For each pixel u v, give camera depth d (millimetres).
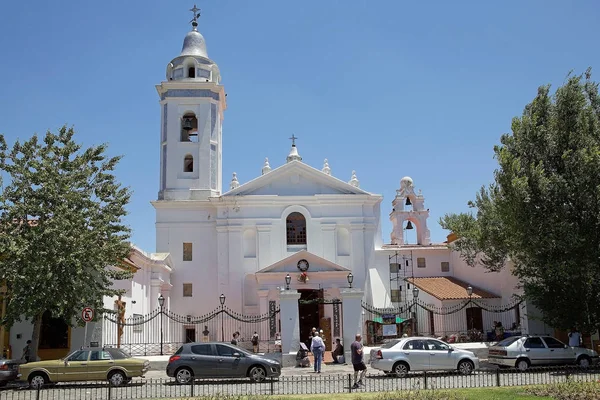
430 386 18891
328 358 30375
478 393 15945
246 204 39969
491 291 37969
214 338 38188
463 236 34812
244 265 39219
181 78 42156
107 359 21250
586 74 26047
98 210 25047
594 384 16359
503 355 24062
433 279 41594
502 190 24922
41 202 23594
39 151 24484
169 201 40219
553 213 23859
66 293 23094
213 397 16188
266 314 35938
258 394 17469
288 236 40156
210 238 40375
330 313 36719
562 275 23562
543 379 20016
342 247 40531
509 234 27141
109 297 27312
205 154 41125
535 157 24984
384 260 42156
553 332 31531
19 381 22500
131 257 30828
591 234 23750
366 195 40781
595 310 25234
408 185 45531
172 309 39219
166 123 41594
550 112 25734
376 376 22422
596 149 22922
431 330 38188
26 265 22297
